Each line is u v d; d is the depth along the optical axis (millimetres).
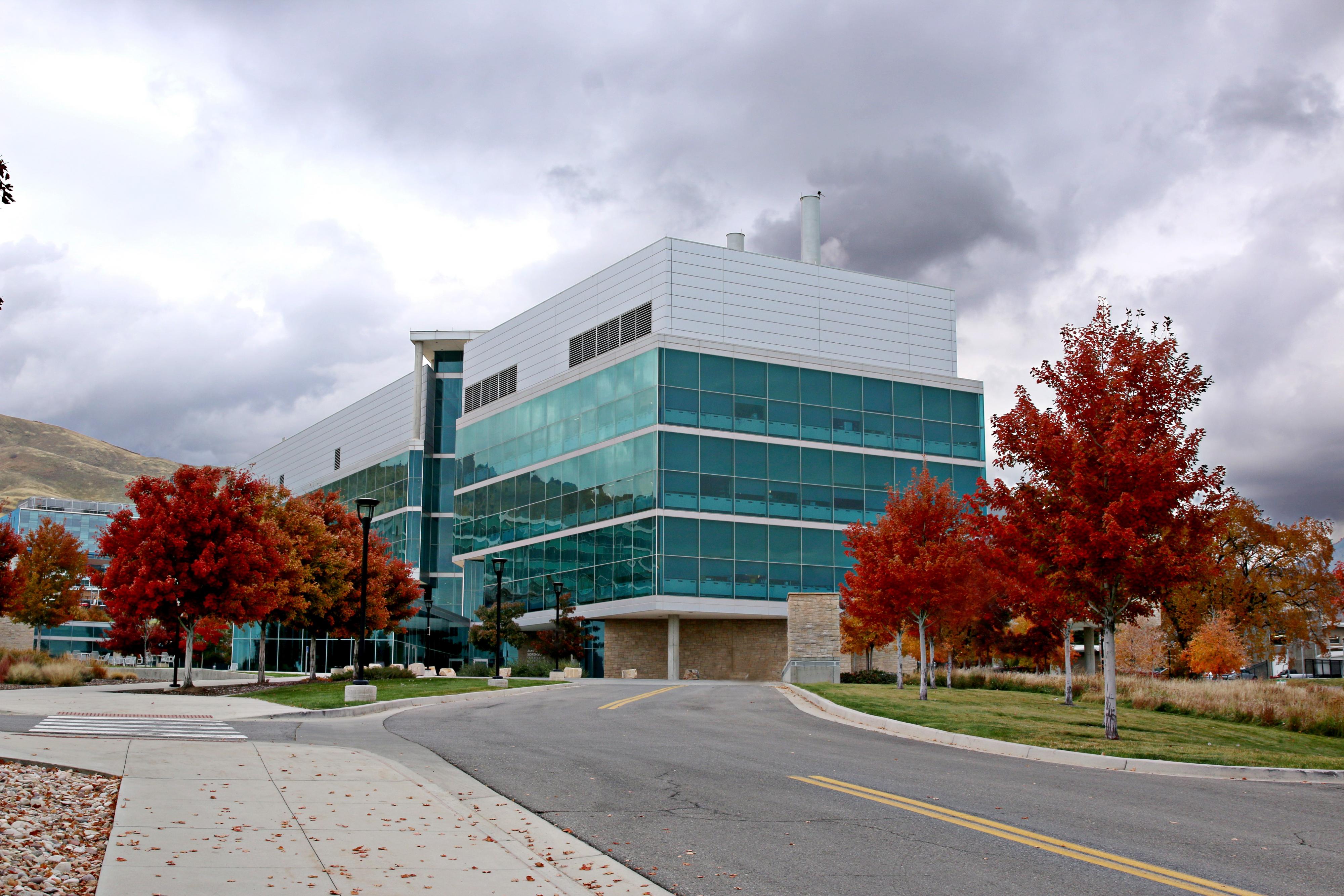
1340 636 77188
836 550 56719
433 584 77188
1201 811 11906
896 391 60188
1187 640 47844
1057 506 21594
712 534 53844
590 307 61375
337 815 10141
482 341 70125
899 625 31016
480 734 18359
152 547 33375
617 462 56125
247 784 11484
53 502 174375
